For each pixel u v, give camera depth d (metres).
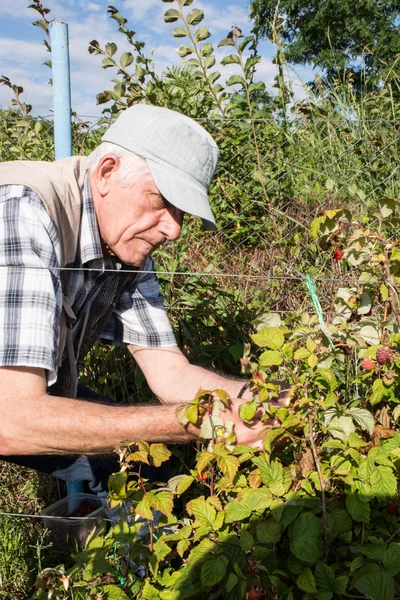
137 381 2.84
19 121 3.46
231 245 3.96
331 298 2.92
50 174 1.88
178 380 2.28
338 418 1.59
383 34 16.23
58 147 2.73
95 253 1.95
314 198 3.78
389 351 1.69
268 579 1.49
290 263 3.36
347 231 1.92
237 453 1.56
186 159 1.83
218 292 3.01
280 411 1.54
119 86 3.34
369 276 1.87
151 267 2.32
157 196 1.85
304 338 1.73
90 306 2.12
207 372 2.29
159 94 3.62
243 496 1.50
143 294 2.30
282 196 3.89
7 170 1.83
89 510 2.57
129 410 1.64
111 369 3.03
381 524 1.68
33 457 2.21
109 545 1.77
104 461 2.21
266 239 3.91
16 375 1.63
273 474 1.52
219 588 1.57
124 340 2.37
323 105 4.28
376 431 1.69
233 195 3.80
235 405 1.65
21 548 2.29
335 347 1.70
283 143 3.81
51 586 1.67
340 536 1.55
